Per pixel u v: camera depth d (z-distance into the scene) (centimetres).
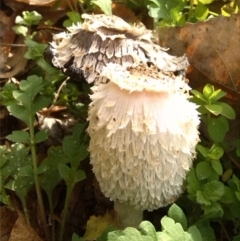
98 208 19
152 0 21
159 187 14
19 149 18
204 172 16
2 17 25
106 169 14
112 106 13
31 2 24
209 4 23
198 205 17
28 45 21
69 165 19
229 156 18
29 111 18
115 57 16
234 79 19
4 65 23
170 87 13
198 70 19
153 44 18
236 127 19
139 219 16
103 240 15
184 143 14
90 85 18
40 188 18
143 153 13
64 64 17
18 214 17
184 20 21
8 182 17
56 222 18
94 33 17
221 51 18
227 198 16
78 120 21
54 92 21
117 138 13
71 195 19
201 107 17
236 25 18
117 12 24
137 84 13
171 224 13
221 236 17
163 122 13
